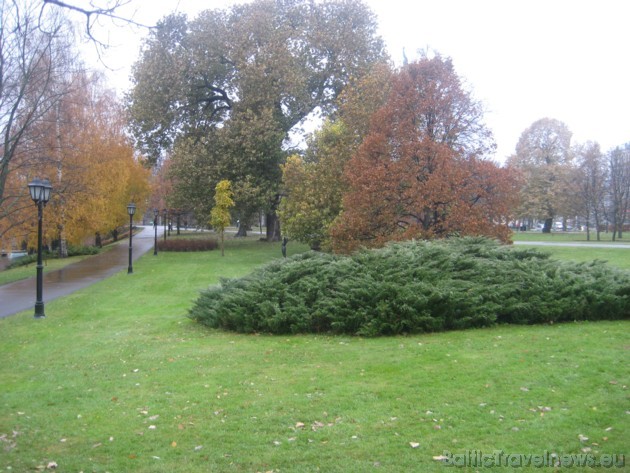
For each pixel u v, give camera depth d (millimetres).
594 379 6477
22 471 4578
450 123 19156
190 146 33531
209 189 33344
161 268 26812
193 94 36094
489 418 5434
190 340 10016
